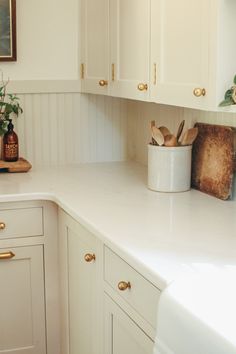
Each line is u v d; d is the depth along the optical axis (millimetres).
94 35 2824
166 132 2504
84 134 3158
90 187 2562
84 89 3023
